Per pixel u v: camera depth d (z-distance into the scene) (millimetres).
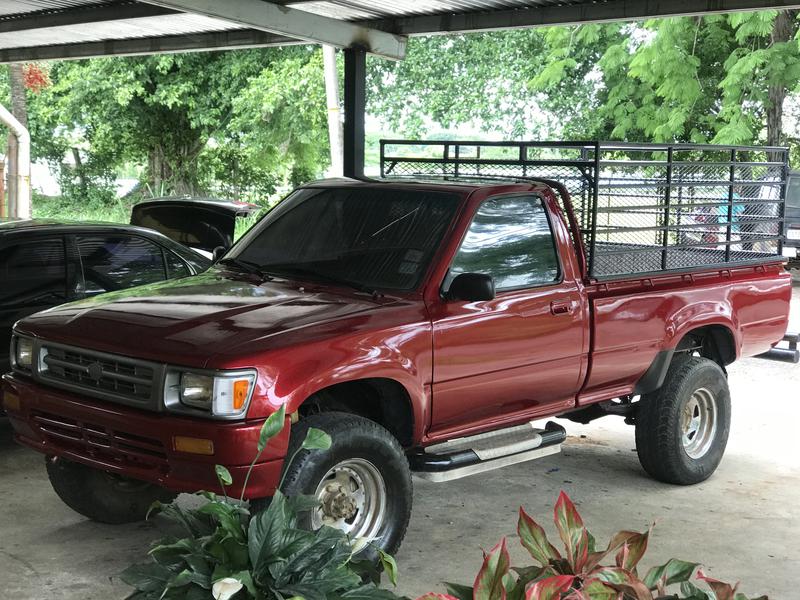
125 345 4809
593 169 6230
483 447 5621
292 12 9625
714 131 27656
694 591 2566
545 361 5902
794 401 9688
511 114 30812
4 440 7641
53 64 31984
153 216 9086
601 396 6422
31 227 7113
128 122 31656
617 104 28406
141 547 5531
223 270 6047
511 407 5891
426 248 5562
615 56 26688
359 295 5430
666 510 6430
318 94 28859
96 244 7367
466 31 10398
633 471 7336
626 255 6598
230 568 2908
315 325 4914
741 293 7195
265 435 3197
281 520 2941
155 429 4637
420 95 31312
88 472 5652
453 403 5480
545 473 7230
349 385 5480
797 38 23375
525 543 2639
